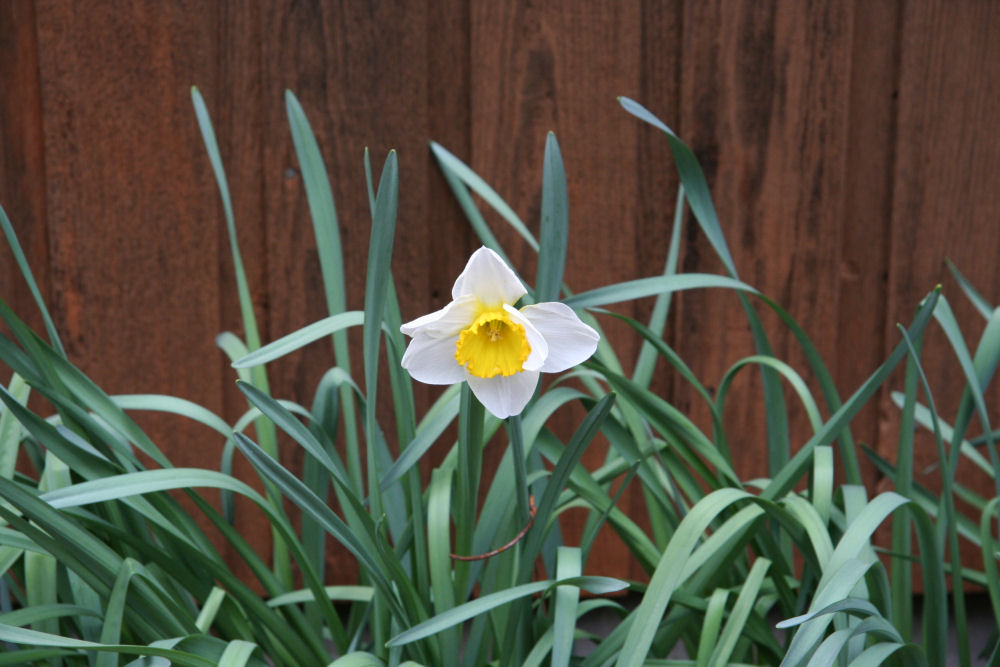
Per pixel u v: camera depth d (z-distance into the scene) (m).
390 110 1.74
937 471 1.83
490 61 1.74
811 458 1.57
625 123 1.76
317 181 1.59
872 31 1.76
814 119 1.76
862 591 1.47
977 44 1.76
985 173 1.78
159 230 1.74
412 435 1.54
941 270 1.79
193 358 1.76
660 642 1.58
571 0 1.74
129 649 1.42
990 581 1.58
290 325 1.76
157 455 1.53
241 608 1.58
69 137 1.72
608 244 1.77
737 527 1.50
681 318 1.78
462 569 1.52
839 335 1.81
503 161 1.76
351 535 1.46
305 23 1.73
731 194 1.77
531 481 1.58
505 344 1.39
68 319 1.74
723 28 1.75
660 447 1.63
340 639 1.56
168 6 1.72
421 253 1.76
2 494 1.43
